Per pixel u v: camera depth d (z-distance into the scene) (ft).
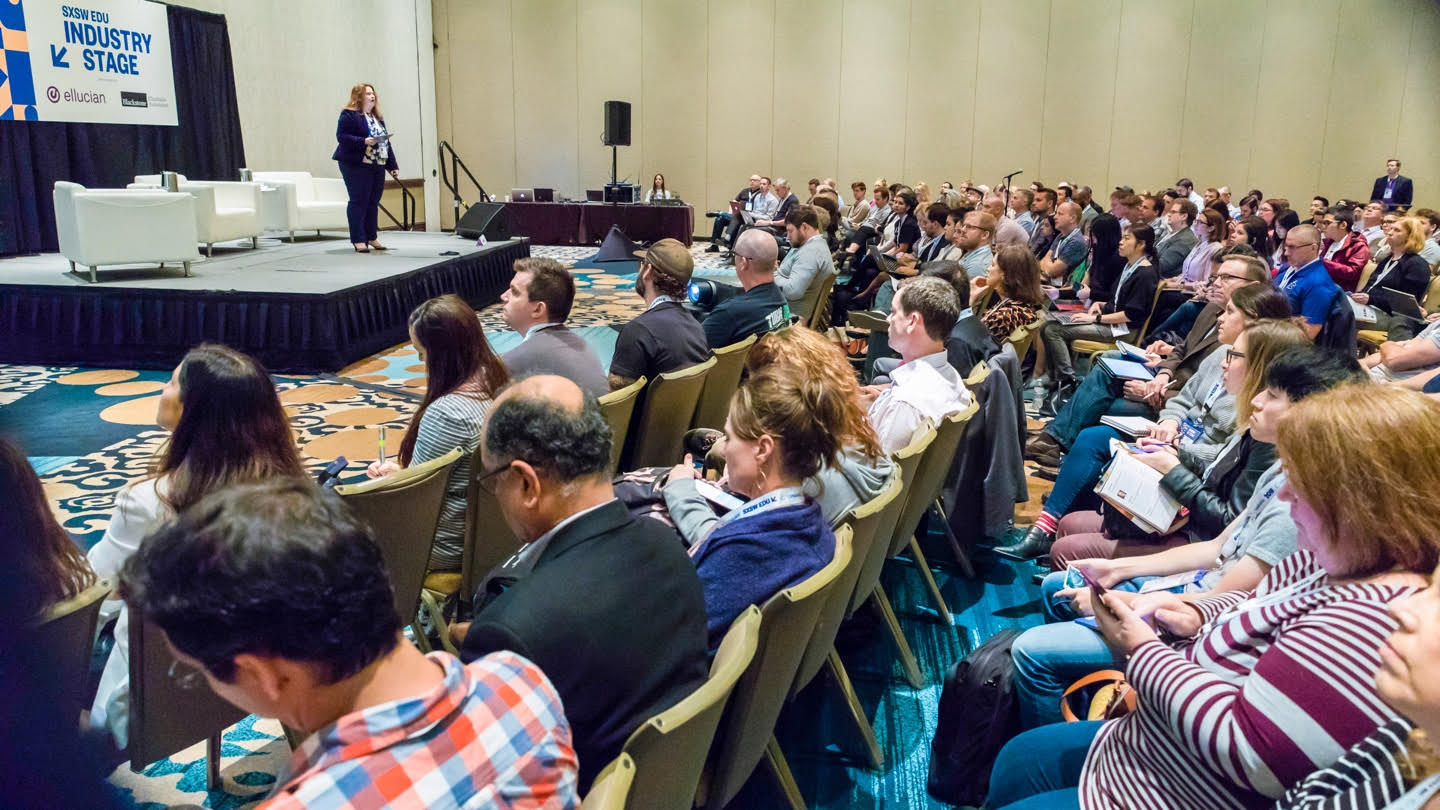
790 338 8.09
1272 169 50.93
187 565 2.81
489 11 54.08
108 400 18.54
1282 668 4.11
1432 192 49.90
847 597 6.94
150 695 6.01
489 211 35.73
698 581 5.14
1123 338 19.26
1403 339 18.54
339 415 18.04
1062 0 50.93
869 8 52.26
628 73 54.13
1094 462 11.46
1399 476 4.22
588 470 5.08
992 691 7.16
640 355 12.19
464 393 9.02
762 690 5.47
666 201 48.29
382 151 29.81
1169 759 4.63
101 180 31.27
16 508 5.26
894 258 29.32
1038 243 31.81
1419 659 2.78
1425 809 3.19
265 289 21.47
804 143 53.88
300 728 3.13
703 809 5.77
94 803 4.75
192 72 34.73
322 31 42.70
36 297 21.45
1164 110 51.21
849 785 7.65
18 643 4.78
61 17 29.17
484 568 8.73
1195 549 7.90
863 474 7.54
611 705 4.59
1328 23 49.26
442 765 3.02
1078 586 8.02
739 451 6.38
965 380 11.76
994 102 52.31
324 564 2.86
